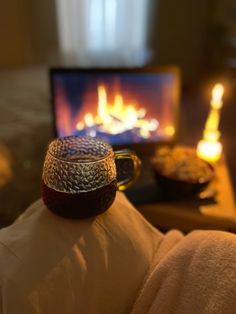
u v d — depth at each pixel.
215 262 0.24
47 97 0.98
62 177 0.27
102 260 0.26
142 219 0.32
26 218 0.29
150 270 0.28
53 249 0.25
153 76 0.70
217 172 0.68
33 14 1.54
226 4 1.87
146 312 0.25
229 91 1.86
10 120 0.83
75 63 1.70
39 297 0.23
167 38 1.90
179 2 1.80
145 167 0.67
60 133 0.69
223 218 0.54
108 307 0.25
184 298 0.24
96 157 0.30
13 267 0.23
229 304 0.22
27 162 0.79
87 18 1.60
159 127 0.73
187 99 1.91
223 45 1.91
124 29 1.70
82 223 0.28
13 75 1.17
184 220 0.55
